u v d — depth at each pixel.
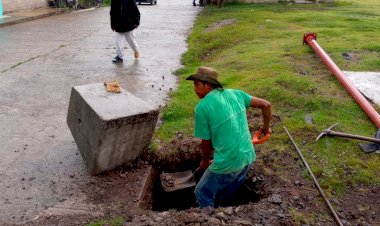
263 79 7.24
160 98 7.01
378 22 13.42
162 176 5.05
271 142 5.17
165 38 12.94
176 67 9.25
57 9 21.36
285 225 3.65
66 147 5.24
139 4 27.42
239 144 3.84
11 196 4.15
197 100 6.70
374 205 3.94
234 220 3.69
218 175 3.96
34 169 4.68
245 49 9.91
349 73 7.62
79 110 4.70
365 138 4.93
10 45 11.60
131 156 4.77
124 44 11.81
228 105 3.86
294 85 6.82
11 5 18.83
